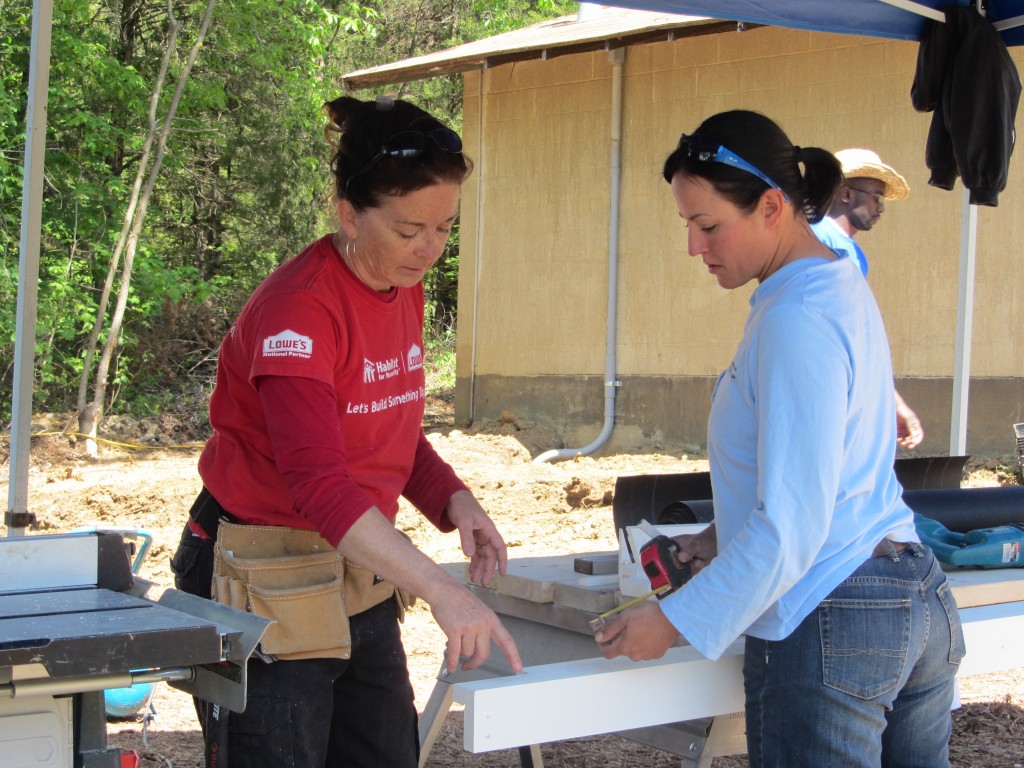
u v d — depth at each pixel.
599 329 12.73
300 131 18.00
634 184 12.40
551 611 3.02
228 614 1.75
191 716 4.55
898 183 4.72
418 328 2.47
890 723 2.25
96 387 13.52
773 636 2.04
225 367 2.29
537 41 11.66
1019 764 4.08
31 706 1.61
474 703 2.06
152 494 9.34
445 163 2.13
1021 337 10.18
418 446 2.70
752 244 2.09
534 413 13.25
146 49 16.72
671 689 2.30
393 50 22.08
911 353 10.73
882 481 2.11
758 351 2.02
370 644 2.45
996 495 3.47
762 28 11.48
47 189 15.33
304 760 2.26
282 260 18.70
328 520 2.02
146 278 15.34
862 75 10.93
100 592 1.90
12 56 15.00
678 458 11.91
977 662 2.63
